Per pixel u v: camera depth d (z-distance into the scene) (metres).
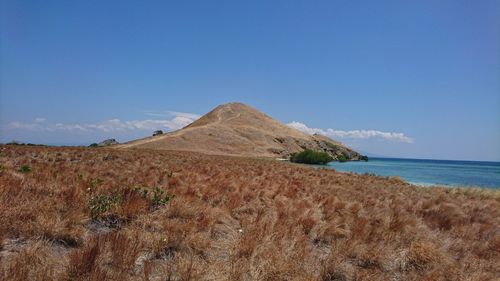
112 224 7.40
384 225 9.44
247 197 12.12
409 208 12.78
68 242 6.08
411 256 7.12
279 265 5.72
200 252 6.36
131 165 19.70
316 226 8.59
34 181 9.66
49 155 22.50
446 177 52.53
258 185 15.37
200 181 14.81
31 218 6.48
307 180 20.73
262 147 100.94
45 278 4.41
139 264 5.58
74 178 11.34
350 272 6.13
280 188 15.02
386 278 6.18
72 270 4.79
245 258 5.96
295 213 9.79
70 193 8.48
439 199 15.39
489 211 13.29
